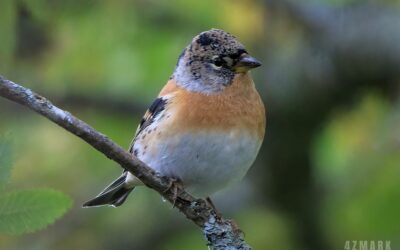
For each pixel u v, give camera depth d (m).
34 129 13.13
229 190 12.97
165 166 7.40
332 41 12.10
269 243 12.88
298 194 12.77
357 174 12.06
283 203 12.84
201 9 12.70
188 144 7.32
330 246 12.72
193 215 6.82
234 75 7.57
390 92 12.20
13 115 13.05
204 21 12.72
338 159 12.48
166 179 6.66
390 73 11.91
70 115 5.77
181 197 6.73
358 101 12.44
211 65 7.59
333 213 12.43
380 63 11.87
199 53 7.66
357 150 12.34
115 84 13.11
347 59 12.00
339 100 12.40
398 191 11.34
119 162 6.13
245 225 12.93
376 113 12.48
